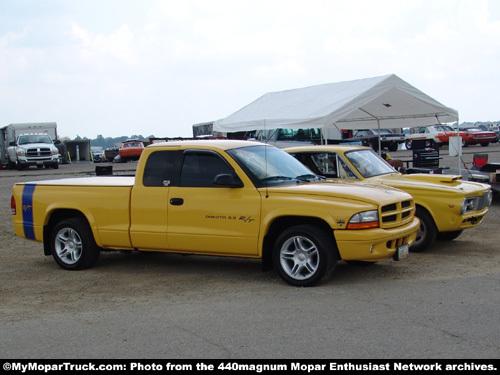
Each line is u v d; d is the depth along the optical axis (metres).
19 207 8.63
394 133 38.44
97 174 15.93
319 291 6.58
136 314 5.96
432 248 9.12
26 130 35.88
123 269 8.25
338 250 6.64
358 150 10.14
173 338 5.17
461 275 7.21
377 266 7.84
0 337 5.38
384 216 6.71
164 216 7.53
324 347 4.81
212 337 5.16
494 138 39.00
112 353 4.85
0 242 10.95
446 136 38.78
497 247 9.09
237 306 6.10
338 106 13.59
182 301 6.42
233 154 7.33
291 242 6.86
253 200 7.00
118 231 7.82
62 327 5.62
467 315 5.55
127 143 44.78
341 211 6.57
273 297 6.40
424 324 5.32
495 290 6.44
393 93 14.06
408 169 12.45
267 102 17.38
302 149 10.10
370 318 5.54
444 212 8.62
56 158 34.03
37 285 7.46
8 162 36.47
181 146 7.63
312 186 7.10
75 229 8.17
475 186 9.20
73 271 8.24
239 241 7.07
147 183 7.70
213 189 7.28
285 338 5.05
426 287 6.63
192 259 8.80
